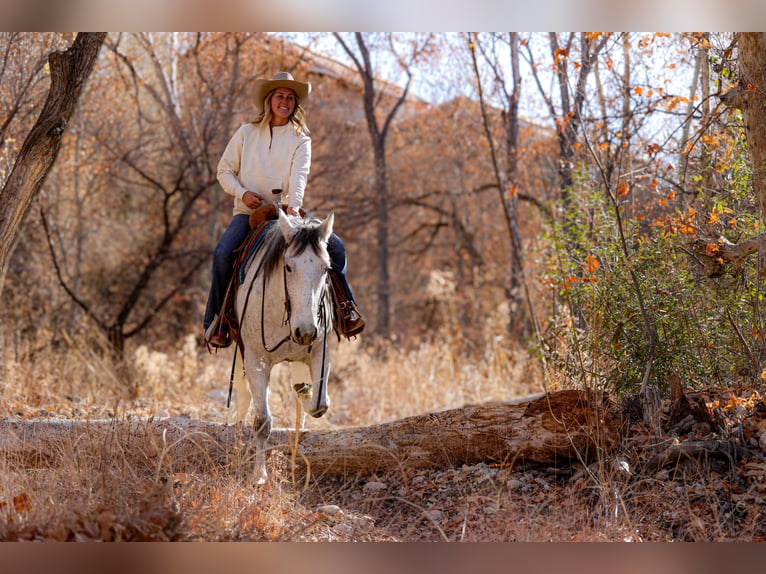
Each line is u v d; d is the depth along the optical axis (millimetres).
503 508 5770
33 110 10680
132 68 16828
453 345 16062
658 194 8938
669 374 7156
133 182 17875
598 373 7277
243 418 7195
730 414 6531
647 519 5648
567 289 8172
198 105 17953
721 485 5801
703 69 8500
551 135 15977
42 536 4672
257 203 6723
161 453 6090
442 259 23844
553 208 10305
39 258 17328
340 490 6566
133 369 13969
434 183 22672
